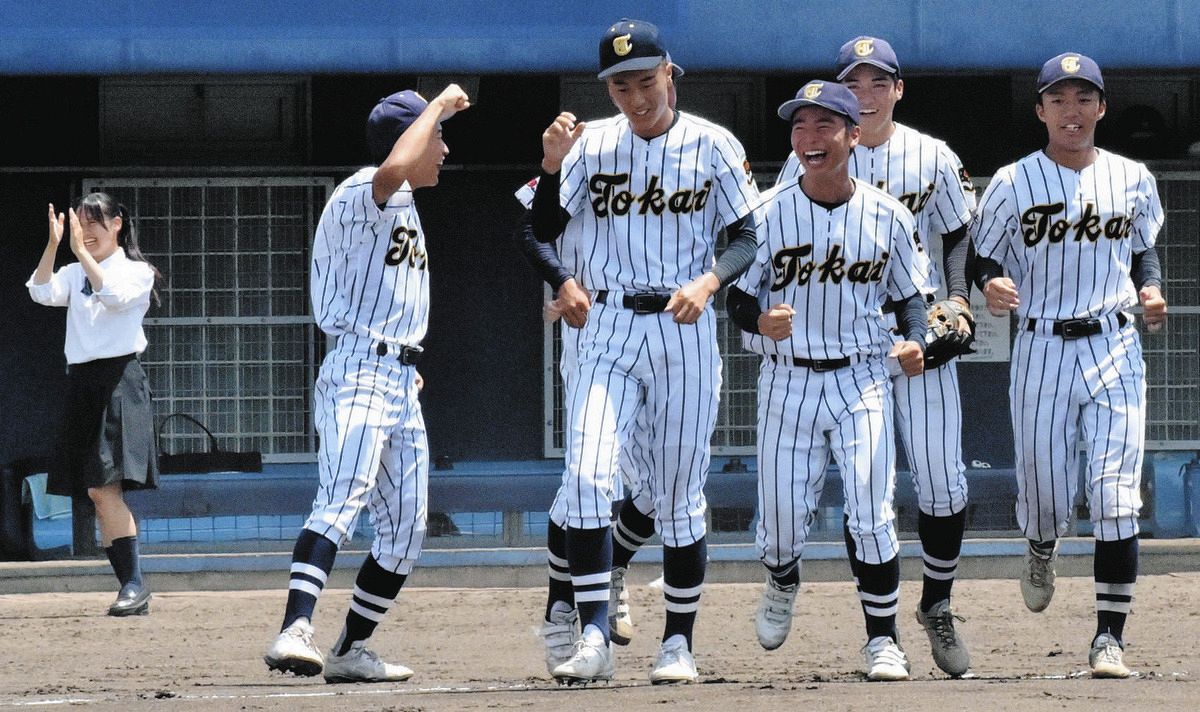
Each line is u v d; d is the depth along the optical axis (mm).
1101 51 33469
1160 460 38625
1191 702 17453
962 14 33188
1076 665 23906
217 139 38344
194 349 38000
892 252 20594
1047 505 22719
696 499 19859
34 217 37688
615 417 19203
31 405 37625
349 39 32344
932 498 22125
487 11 32438
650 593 34156
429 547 36188
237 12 32156
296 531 36250
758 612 22703
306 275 38125
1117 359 21750
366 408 19703
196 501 35594
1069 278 21844
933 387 22062
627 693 18391
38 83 37656
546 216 19438
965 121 39062
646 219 19406
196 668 24297
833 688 18938
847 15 33000
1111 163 21797
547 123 38375
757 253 20516
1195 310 39531
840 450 20672
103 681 22578
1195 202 39594
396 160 19031
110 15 32031
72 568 35125
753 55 32875
